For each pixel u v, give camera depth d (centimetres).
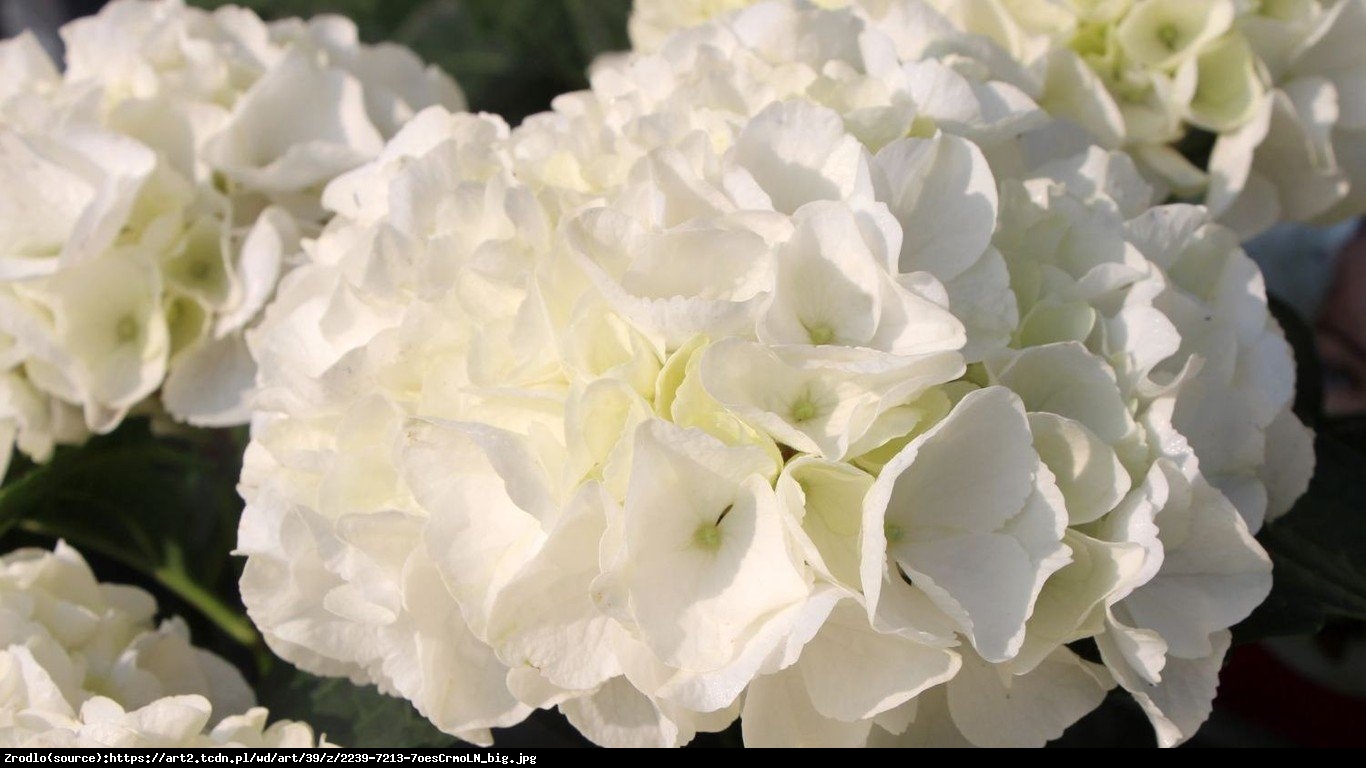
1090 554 57
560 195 59
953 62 63
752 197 58
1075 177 62
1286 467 62
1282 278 108
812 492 57
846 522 57
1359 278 105
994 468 57
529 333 57
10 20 142
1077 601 58
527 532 57
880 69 62
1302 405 70
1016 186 60
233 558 73
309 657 62
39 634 63
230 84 70
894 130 60
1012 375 58
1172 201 69
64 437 69
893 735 63
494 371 57
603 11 94
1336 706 98
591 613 57
